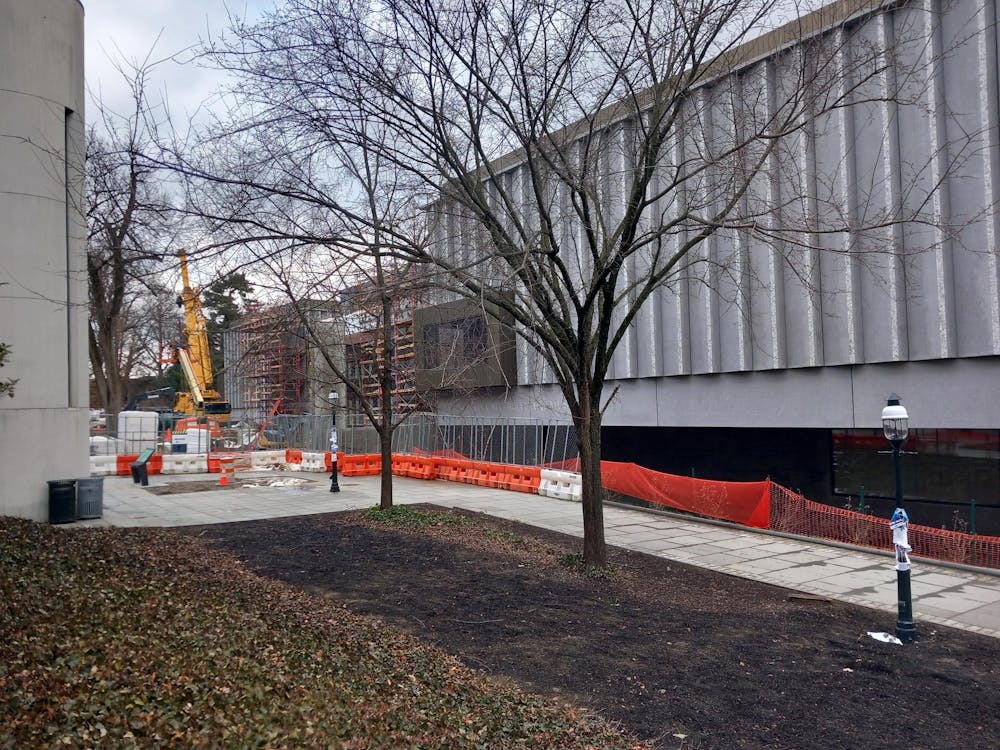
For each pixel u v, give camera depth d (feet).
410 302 44.21
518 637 24.82
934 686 21.74
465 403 64.69
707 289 57.21
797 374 53.93
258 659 19.35
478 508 56.70
